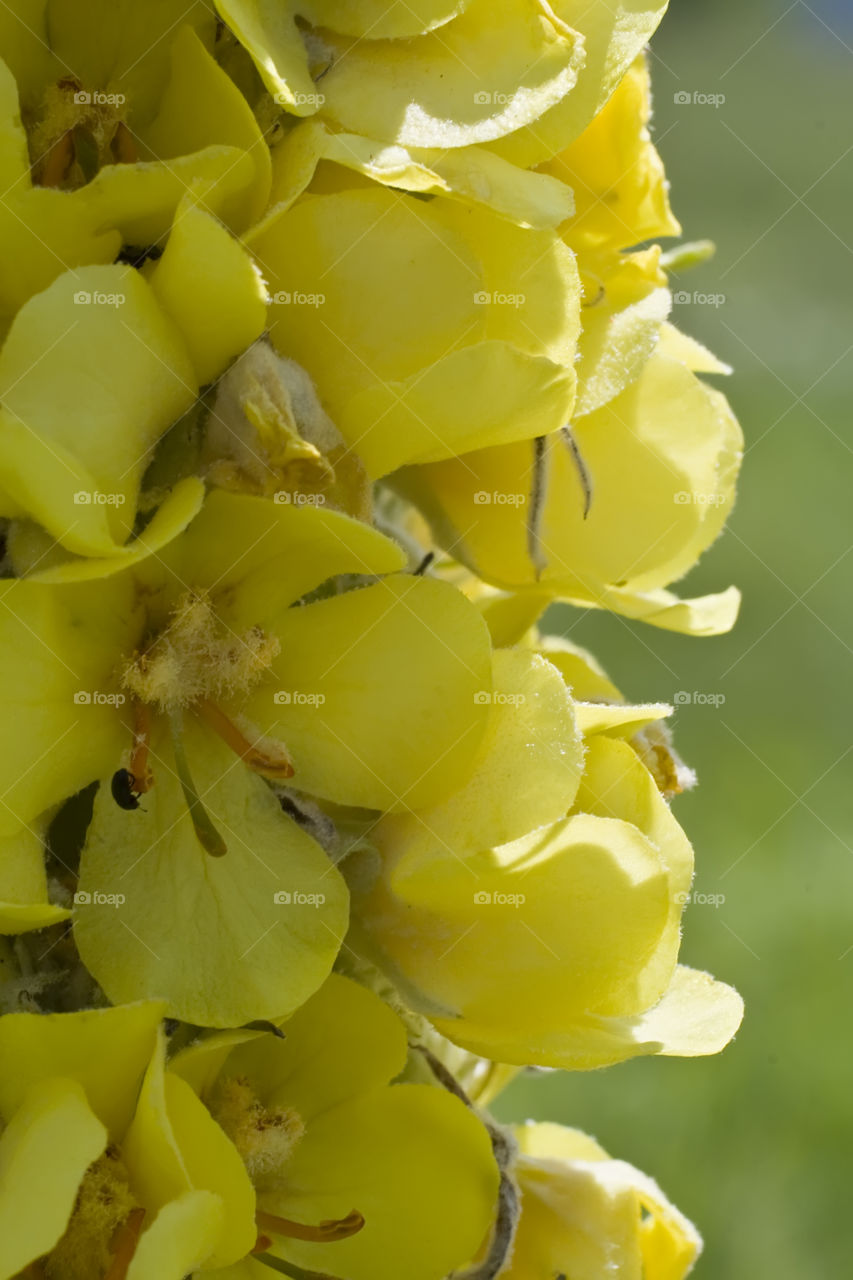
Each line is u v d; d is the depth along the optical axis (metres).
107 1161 0.32
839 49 1.27
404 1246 0.33
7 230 0.32
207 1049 0.32
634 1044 0.33
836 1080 0.63
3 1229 0.31
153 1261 0.31
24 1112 0.31
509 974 0.33
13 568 0.32
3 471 0.31
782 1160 0.61
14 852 0.32
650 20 0.33
